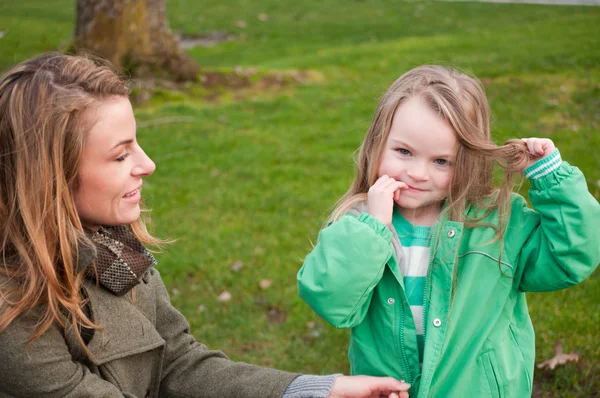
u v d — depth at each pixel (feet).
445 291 6.58
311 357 11.49
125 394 6.14
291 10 52.75
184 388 6.91
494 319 6.63
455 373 6.59
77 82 5.80
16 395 5.83
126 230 6.57
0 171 5.81
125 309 6.26
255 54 39.55
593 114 23.56
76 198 5.91
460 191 6.74
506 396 6.60
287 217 16.99
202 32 47.01
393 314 6.65
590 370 10.41
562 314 11.87
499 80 27.50
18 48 38.34
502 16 45.60
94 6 27.81
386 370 6.70
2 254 5.82
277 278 13.97
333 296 6.26
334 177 19.56
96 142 5.77
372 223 6.43
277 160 20.99
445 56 32.32
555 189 6.41
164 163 20.90
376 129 6.95
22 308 5.63
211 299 13.35
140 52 28.37
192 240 15.81
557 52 31.32
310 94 27.91
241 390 6.73
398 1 54.19
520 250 6.76
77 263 5.74
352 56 34.27
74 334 6.00
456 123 6.50
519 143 6.54
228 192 18.67
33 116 5.68
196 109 25.98
